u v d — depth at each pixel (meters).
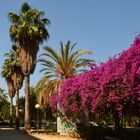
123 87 21.20
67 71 40.94
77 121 35.88
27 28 42.66
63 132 37.25
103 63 25.98
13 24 43.75
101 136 29.30
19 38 42.88
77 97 30.70
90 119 38.31
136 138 26.33
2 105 93.38
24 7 44.44
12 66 56.75
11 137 31.59
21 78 57.31
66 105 31.97
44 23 43.50
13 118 66.50
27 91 43.66
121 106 22.14
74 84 30.73
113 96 21.73
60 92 33.91
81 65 40.78
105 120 42.69
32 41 43.09
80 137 32.69
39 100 41.56
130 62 20.83
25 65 43.19
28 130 42.97
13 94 66.31
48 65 41.25
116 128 29.36
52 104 36.94
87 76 26.47
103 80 22.44
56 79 41.19
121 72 21.16
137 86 20.48
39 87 41.91
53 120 66.81
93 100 24.23
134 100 21.05
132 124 45.84
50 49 40.62
